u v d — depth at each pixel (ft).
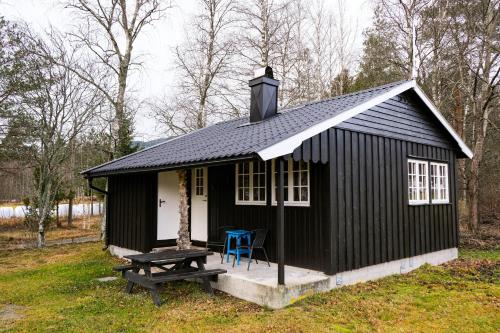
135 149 45.01
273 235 22.22
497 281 21.18
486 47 42.42
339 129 19.92
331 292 18.15
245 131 23.24
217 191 27.09
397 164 24.21
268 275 18.78
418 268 24.97
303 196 20.56
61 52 40.63
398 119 24.81
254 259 23.39
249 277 18.31
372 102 22.16
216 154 17.95
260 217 23.27
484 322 14.62
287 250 21.04
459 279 21.75
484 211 54.49
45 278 23.15
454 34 44.47
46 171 40.06
